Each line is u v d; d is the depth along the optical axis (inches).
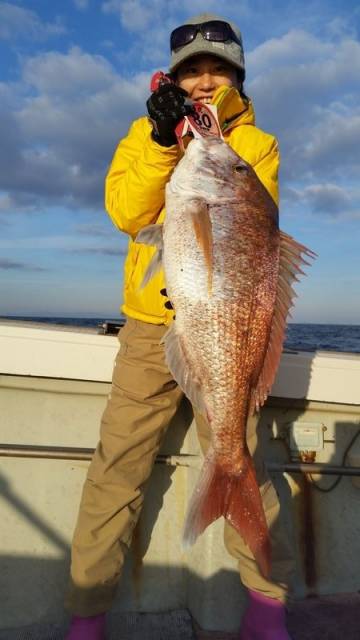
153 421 40.0
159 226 35.5
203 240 33.7
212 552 42.9
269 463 46.8
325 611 45.5
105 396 46.7
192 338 34.4
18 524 44.4
